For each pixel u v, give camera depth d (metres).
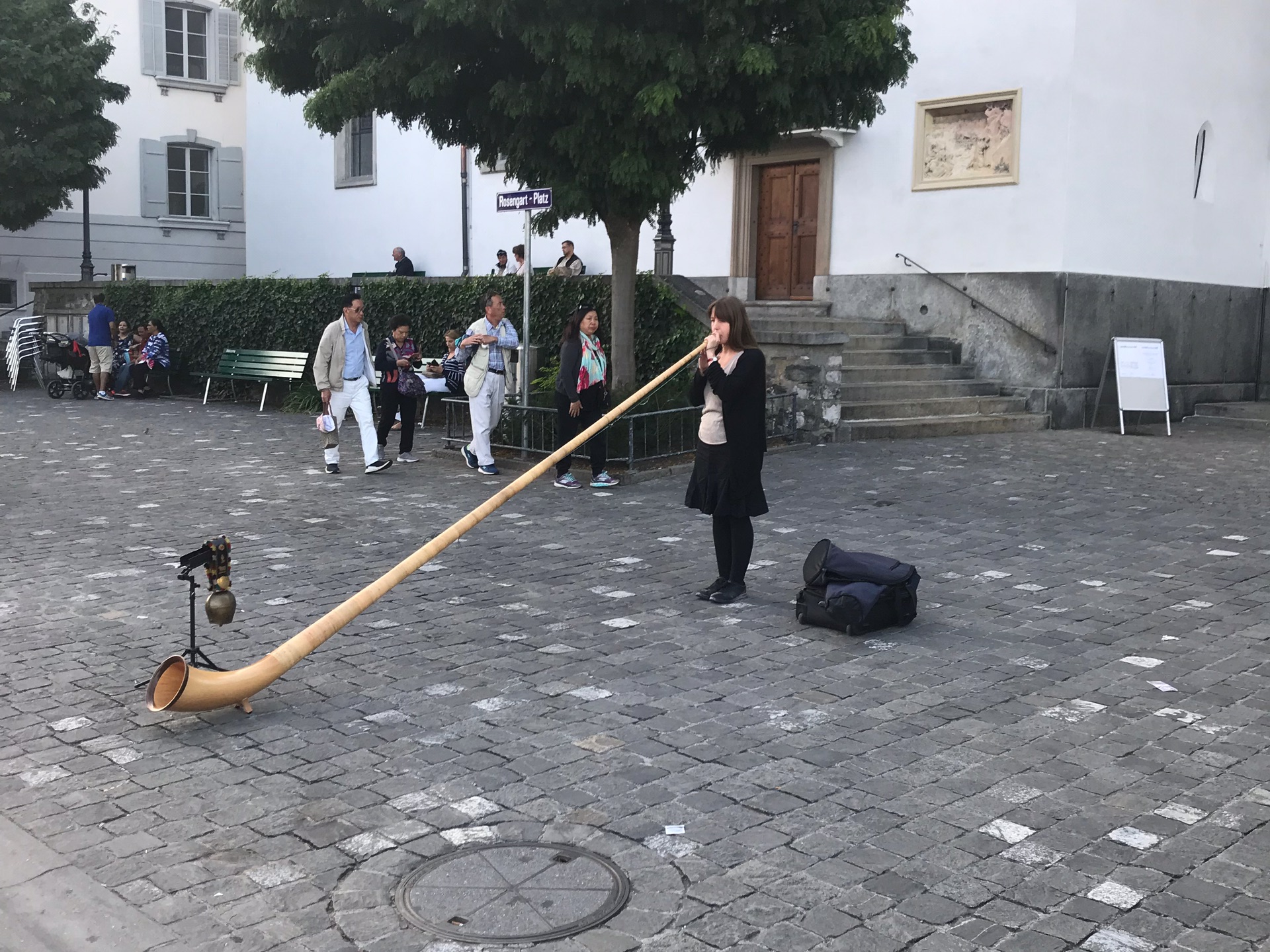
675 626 6.11
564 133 11.02
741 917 3.24
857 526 8.72
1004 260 15.91
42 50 21.31
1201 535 8.51
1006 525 8.80
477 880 3.44
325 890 3.39
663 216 16.86
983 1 15.89
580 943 3.11
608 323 15.14
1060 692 5.13
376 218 23.92
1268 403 18.41
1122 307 16.41
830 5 10.94
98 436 14.37
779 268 18.56
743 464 6.47
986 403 15.37
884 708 4.90
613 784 4.12
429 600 6.60
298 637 4.79
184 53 28.05
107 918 3.24
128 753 4.39
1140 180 16.55
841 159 17.48
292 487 10.45
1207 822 3.85
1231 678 5.33
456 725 4.69
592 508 9.44
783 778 4.18
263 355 18.92
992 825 3.81
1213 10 17.66
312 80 12.30
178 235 28.11
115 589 6.78
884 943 3.11
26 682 5.18
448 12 10.12
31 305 26.06
